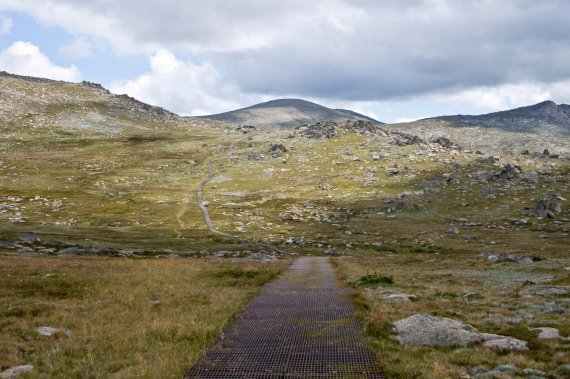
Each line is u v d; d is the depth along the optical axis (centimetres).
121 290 2984
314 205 16612
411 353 1488
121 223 13400
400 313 2172
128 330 1852
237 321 2011
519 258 6059
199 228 13175
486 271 4791
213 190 19450
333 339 1670
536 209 14700
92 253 7331
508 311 2284
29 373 1309
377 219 14638
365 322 1906
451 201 16575
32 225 11244
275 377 1280
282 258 8225
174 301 2562
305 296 2744
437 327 1730
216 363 1408
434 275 4391
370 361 1410
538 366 1348
